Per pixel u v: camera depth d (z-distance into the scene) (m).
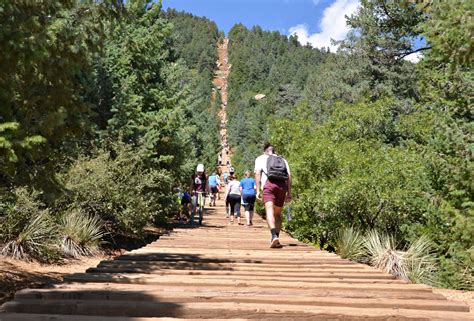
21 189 8.99
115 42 15.56
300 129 18.02
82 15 5.86
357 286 4.67
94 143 12.96
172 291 4.20
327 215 13.16
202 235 11.29
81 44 5.87
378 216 12.41
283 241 9.90
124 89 14.62
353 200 12.07
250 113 130.38
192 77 27.47
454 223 9.26
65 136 5.86
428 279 10.23
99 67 14.06
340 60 28.52
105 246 12.43
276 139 18.33
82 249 10.96
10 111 5.03
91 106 5.98
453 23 6.05
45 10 5.32
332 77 29.64
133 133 14.53
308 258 6.99
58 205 11.27
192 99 26.91
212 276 5.24
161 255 7.17
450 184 9.98
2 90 4.94
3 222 9.15
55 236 10.18
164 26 17.05
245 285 4.68
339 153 13.44
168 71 18.72
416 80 23.27
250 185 15.05
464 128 10.62
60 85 5.50
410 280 10.11
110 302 3.65
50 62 5.36
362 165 12.88
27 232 9.27
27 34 4.91
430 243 10.91
